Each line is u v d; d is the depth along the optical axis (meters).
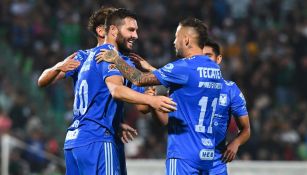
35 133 40.84
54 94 46.81
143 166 34.75
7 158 36.03
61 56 49.28
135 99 16.47
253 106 47.81
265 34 55.09
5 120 41.12
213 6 55.94
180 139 17.80
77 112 17.55
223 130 19.78
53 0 53.31
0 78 45.22
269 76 51.09
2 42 49.22
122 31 17.53
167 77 17.41
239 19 56.53
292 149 44.03
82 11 52.53
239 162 35.28
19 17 51.75
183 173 17.73
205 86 17.67
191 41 17.78
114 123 17.39
